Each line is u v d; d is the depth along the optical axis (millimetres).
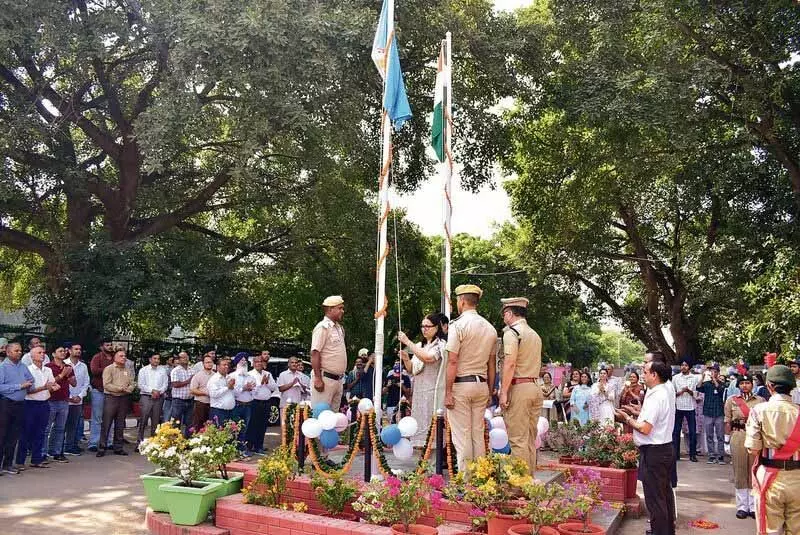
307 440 7332
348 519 6590
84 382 12781
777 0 16750
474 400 6723
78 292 17203
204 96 16844
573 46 21047
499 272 33219
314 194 19641
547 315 32188
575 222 24922
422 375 8375
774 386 6023
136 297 17188
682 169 20812
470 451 6648
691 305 24281
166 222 19594
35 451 11047
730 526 8477
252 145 14875
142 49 17000
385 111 8805
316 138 16703
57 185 18500
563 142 22500
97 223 21359
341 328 8539
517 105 22859
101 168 20953
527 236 28797
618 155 19594
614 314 31609
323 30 14578
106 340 17891
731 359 27906
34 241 18438
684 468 13797
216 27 14039
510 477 5703
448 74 9961
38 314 18984
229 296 19250
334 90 16016
